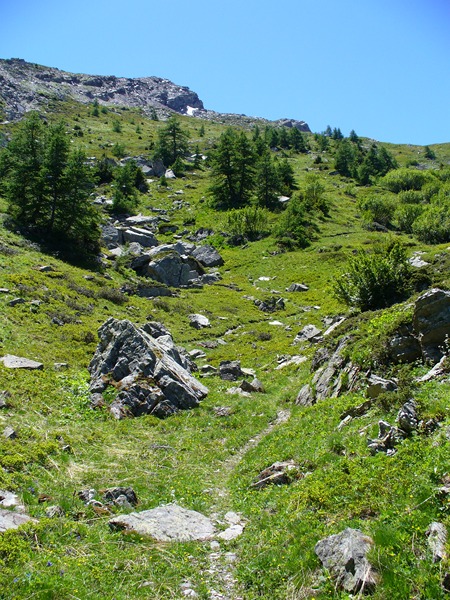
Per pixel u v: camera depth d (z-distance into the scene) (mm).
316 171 136500
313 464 12727
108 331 25328
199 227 82250
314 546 8242
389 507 8805
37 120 56969
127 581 8398
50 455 14469
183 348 33438
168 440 18312
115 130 153375
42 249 49000
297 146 167625
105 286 45156
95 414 19844
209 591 8172
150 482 13797
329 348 23234
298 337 38406
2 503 10633
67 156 55594
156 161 114938
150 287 48469
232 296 53344
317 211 90062
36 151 55969
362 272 29516
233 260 68875
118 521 10352
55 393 20562
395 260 29578
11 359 22516
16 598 7340
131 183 93750
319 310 48844
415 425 11477
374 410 14156
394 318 18422
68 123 150750
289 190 103125
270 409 22219
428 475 9258
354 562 7355
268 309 49875
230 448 17672
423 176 120500
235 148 96188
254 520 10875
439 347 15703
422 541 7512
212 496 13039
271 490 12180
